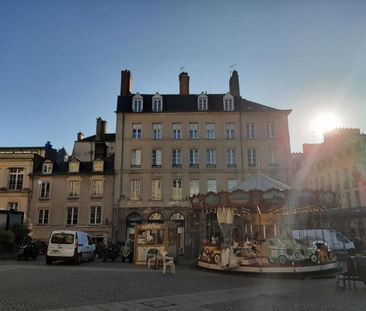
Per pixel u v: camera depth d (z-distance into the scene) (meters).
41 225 37.28
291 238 19.22
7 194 38.03
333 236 25.70
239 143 38.50
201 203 18.70
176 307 8.66
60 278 13.83
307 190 16.92
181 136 38.84
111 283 12.58
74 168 39.06
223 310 8.35
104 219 37.12
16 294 10.12
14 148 43.72
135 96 40.31
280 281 13.94
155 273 16.30
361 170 41.34
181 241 35.81
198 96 40.62
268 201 16.62
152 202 36.88
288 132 38.97
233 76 42.34
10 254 24.88
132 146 38.44
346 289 11.75
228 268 16.00
